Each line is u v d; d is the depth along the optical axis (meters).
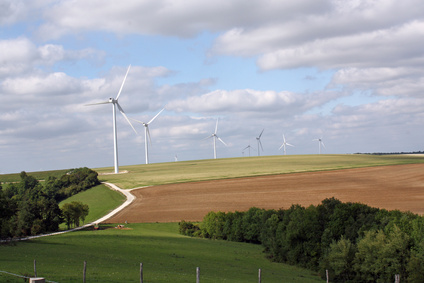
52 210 88.75
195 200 122.50
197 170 194.25
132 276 35.44
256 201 116.38
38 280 22.80
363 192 121.19
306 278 52.81
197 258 56.59
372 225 62.25
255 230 80.81
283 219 72.19
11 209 67.38
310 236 64.62
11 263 38.00
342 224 64.94
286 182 141.88
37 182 169.25
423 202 105.25
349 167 171.50
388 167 166.12
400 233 54.94
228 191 132.38
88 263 42.38
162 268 44.28
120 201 130.50
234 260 59.34
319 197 117.25
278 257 66.50
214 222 86.75
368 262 55.19
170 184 152.62
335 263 56.34
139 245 63.84
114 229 88.12
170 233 85.75
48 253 48.84
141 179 172.75
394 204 103.94
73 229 92.06
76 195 150.88
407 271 53.44
